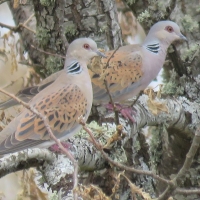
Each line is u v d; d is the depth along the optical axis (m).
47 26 11.09
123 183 10.39
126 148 10.65
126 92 11.59
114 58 11.55
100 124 10.28
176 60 11.81
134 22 13.72
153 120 10.98
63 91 9.71
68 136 9.46
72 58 10.12
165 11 11.95
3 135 8.95
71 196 8.18
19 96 10.55
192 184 11.48
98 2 11.12
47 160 8.69
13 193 12.61
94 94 11.26
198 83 11.56
